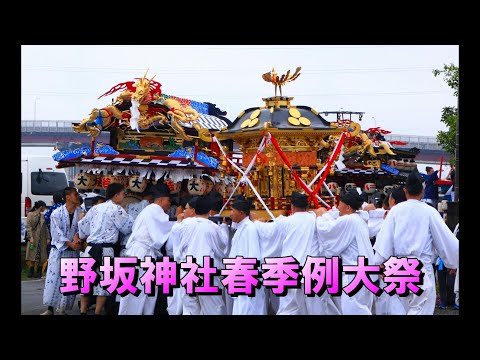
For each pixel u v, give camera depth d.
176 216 11.91
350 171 19.67
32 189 25.38
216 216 10.45
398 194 9.93
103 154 12.48
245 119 10.98
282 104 10.80
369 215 9.94
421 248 8.70
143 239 10.38
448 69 18.03
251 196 10.62
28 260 19.00
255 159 10.12
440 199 19.64
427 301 8.72
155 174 12.33
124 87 12.20
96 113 12.17
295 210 9.48
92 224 10.99
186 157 12.47
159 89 12.28
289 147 10.42
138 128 12.43
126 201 12.56
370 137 20.48
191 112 12.44
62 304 11.59
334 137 11.34
